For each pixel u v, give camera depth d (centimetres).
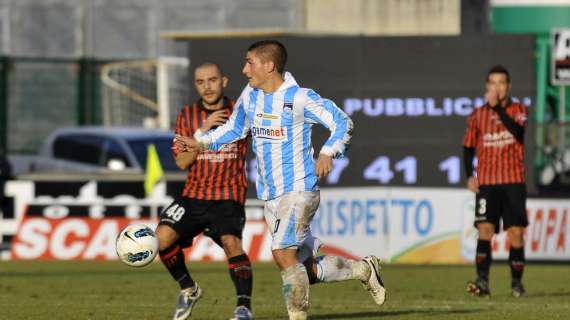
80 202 4869
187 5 9012
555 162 4822
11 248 4884
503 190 3322
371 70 4550
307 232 2283
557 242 4600
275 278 3984
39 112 8081
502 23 7212
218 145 2405
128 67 7506
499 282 3869
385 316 2617
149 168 4834
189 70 4538
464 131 4544
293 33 5172
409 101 4550
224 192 2508
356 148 4575
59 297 3288
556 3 7150
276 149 2253
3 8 8831
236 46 4525
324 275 2356
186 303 2522
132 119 7444
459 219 4594
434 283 3806
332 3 7000
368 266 2397
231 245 2508
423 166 4569
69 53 8812
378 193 4588
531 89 4503
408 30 6800
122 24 8888
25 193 4878
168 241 2500
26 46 8806
